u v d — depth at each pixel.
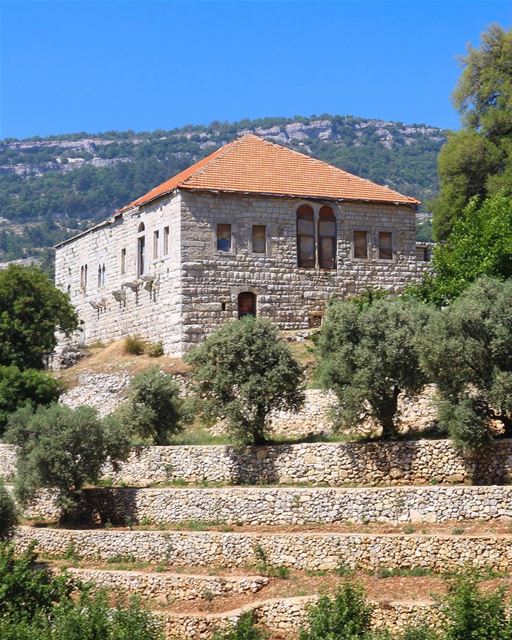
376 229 72.50
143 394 57.62
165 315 69.06
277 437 56.62
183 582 44.91
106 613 40.50
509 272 61.91
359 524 47.34
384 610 40.31
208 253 68.31
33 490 53.19
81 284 83.62
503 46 80.00
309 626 39.62
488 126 78.69
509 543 42.84
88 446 53.62
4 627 39.72
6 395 63.69
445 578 42.59
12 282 72.31
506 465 48.38
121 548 49.03
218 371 54.78
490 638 36.34
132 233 74.81
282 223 70.25
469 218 65.75
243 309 69.19
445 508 46.34
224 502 50.00
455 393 49.75
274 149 74.19
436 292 63.41
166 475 54.72
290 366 54.91
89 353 73.25
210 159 74.69
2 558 45.06
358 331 53.16
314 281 70.56
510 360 49.31
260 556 46.06
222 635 40.50
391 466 50.31
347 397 51.69
